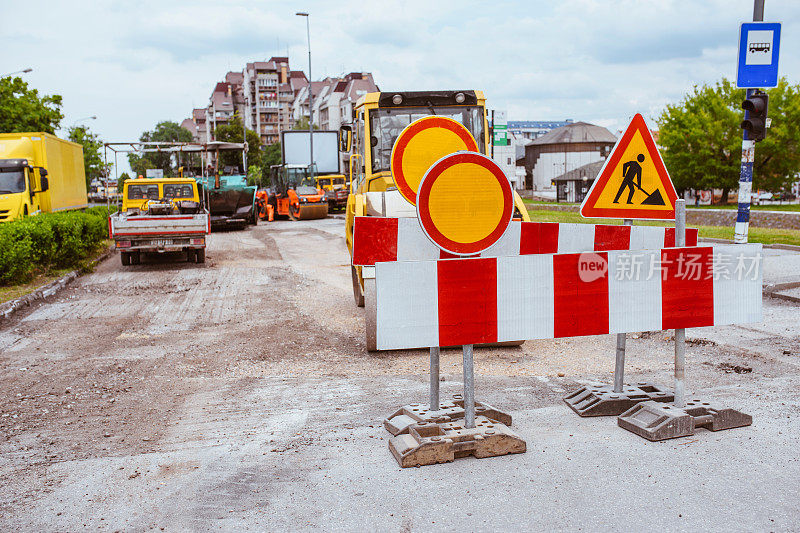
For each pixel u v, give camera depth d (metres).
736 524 3.26
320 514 3.51
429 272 4.05
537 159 102.50
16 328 9.29
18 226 13.20
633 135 4.81
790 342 7.13
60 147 23.94
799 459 4.02
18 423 5.26
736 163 47.16
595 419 4.88
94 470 4.22
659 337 7.68
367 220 4.70
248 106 163.88
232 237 26.16
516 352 7.22
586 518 3.37
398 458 4.14
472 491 3.72
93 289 13.07
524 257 4.21
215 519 3.50
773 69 9.58
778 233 19.23
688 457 4.11
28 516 3.61
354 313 9.68
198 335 8.54
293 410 5.37
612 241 5.30
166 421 5.21
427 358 7.07
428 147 4.81
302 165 38.56
